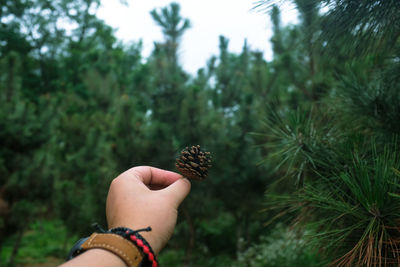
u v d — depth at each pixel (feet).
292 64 16.96
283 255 14.94
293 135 5.58
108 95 44.37
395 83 5.75
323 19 5.08
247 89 25.94
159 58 28.48
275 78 22.29
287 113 6.07
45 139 28.09
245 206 26.58
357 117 5.99
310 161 5.28
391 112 5.57
